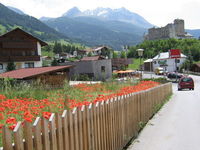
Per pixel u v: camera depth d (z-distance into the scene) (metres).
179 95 20.28
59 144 2.81
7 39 41.88
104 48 131.75
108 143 4.50
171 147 5.36
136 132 6.54
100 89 14.66
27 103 6.94
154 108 10.14
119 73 43.53
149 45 126.38
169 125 7.56
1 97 9.02
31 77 20.86
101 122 4.18
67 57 123.50
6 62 41.38
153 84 17.94
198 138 6.01
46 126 2.58
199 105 12.47
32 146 2.38
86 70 40.41
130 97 6.17
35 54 46.56
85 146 3.51
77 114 3.31
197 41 120.00
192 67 75.69
